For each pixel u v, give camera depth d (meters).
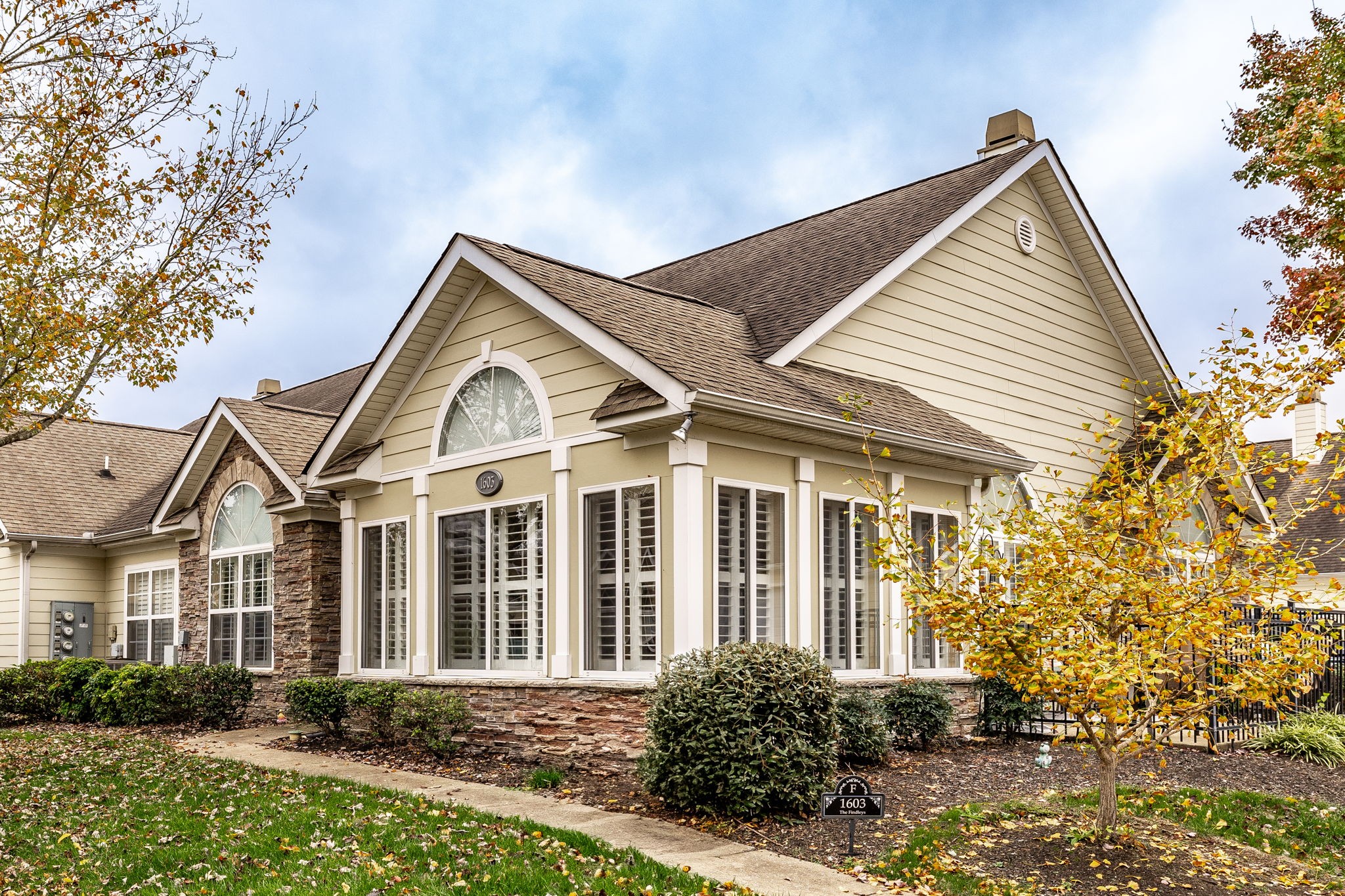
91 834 8.59
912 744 12.08
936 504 13.36
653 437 10.87
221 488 18.47
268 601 17.09
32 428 12.88
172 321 13.17
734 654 9.33
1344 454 7.33
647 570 10.88
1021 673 7.46
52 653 22.11
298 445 17.25
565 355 12.06
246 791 10.30
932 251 15.30
